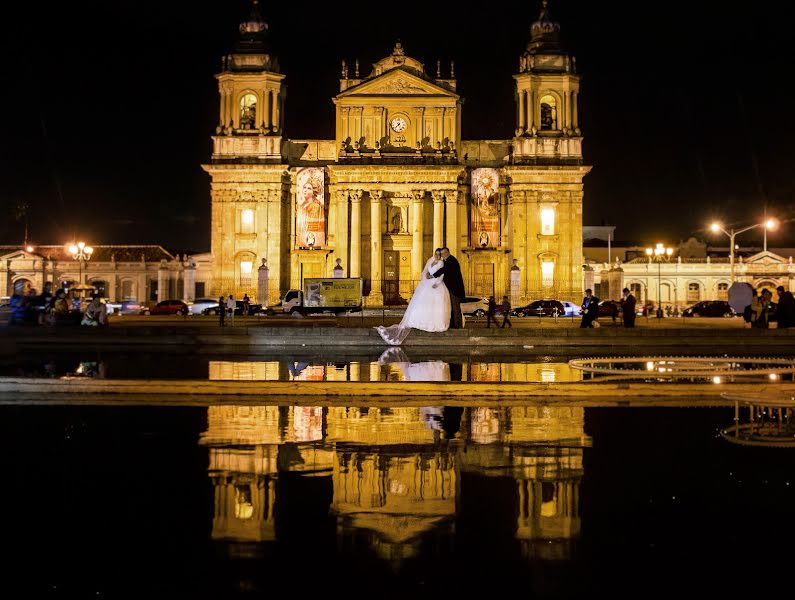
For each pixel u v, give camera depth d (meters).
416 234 72.00
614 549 6.41
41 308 37.03
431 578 5.84
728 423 11.92
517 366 22.22
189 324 47.25
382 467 8.98
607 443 10.36
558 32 74.12
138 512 7.30
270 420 12.06
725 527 6.94
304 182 73.31
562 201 72.06
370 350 29.08
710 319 57.91
